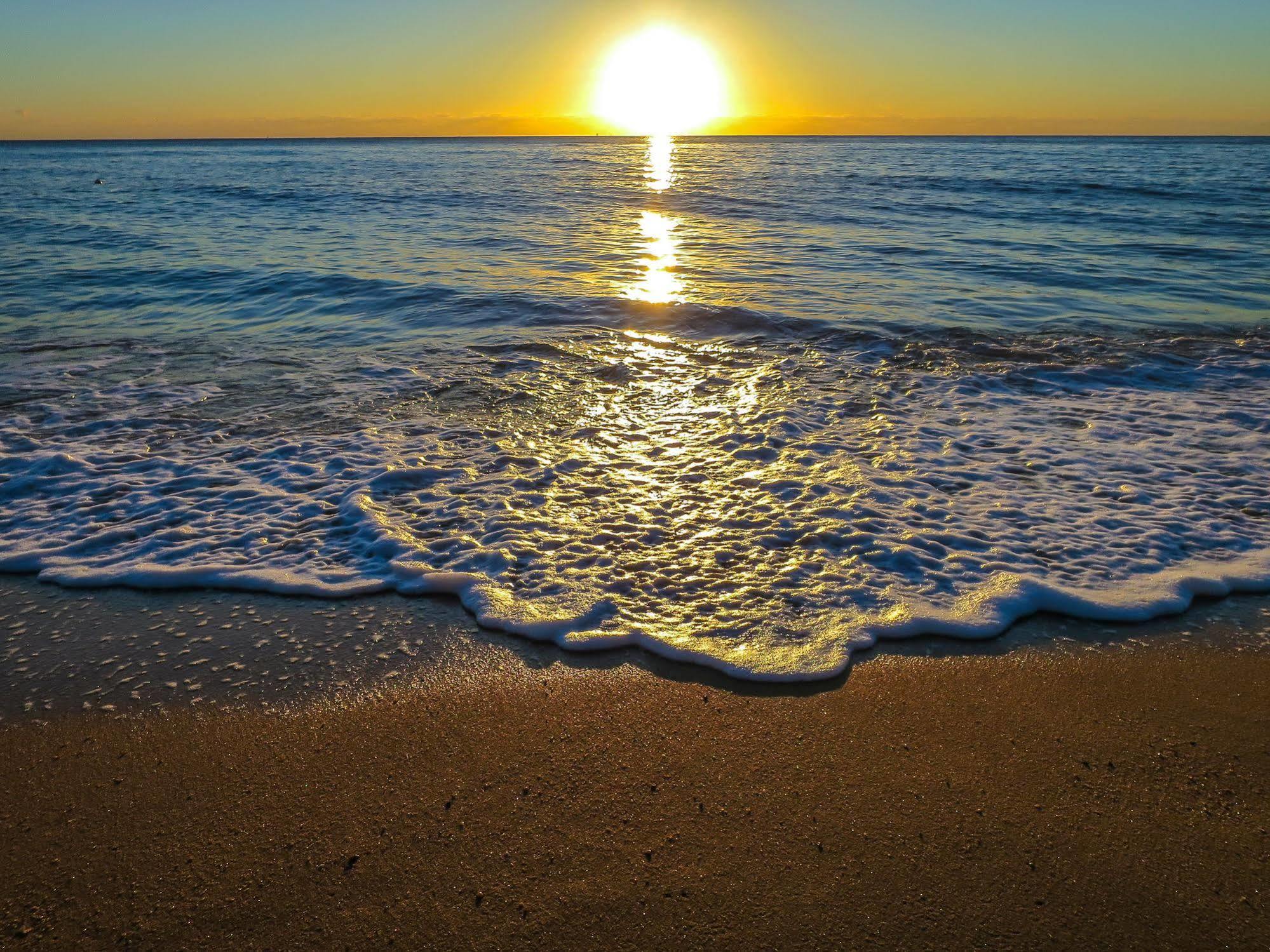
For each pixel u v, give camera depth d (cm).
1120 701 293
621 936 201
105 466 502
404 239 1495
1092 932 203
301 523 430
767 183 3036
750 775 257
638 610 349
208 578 376
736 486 471
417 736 275
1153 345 773
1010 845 229
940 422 576
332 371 705
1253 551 393
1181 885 216
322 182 3136
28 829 237
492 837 231
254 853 227
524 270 1177
